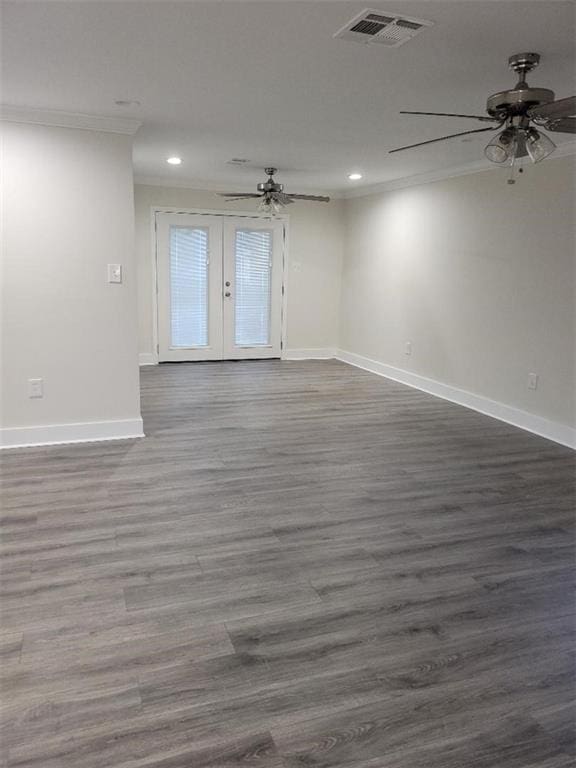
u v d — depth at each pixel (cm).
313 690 189
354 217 754
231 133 429
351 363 779
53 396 416
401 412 534
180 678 192
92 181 395
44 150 381
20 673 192
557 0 208
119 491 341
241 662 201
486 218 518
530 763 164
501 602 240
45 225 391
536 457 417
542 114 254
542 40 246
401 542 289
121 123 390
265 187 573
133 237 413
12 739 167
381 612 231
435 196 587
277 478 368
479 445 441
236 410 529
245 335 774
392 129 409
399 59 272
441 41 249
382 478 371
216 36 248
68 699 182
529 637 219
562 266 443
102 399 429
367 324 735
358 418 511
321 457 408
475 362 544
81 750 164
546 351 462
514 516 320
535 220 464
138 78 306
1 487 343
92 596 237
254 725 174
